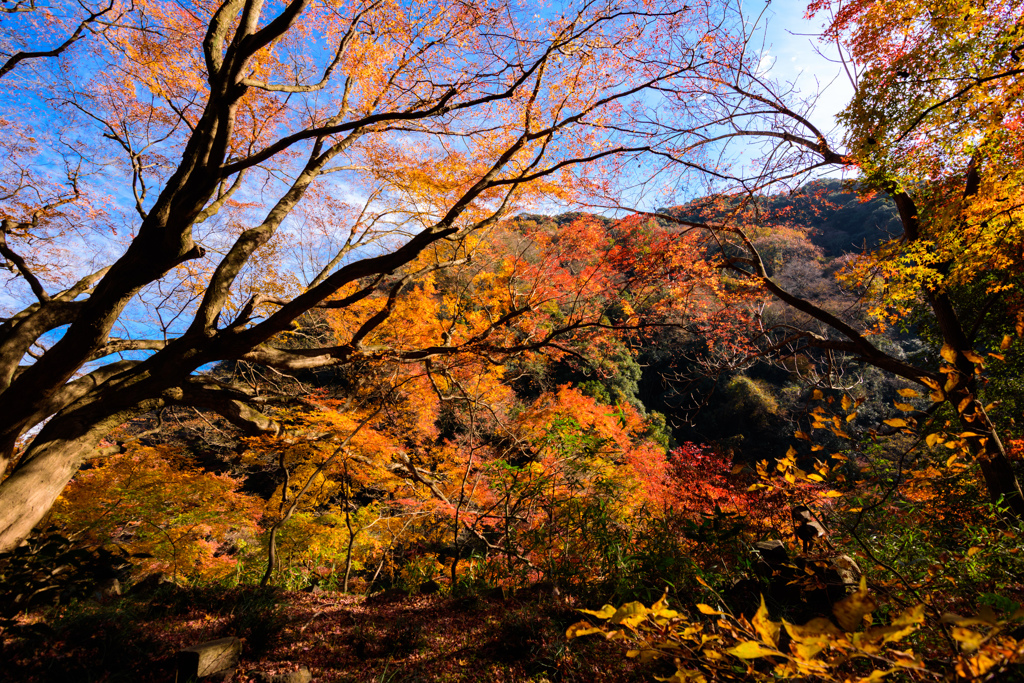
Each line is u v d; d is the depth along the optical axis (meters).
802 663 0.84
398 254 5.75
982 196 6.55
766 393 21.00
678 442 21.62
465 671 2.40
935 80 5.53
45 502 4.97
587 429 5.50
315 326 10.70
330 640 2.93
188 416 9.47
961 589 2.16
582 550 3.98
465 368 8.48
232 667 2.53
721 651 1.07
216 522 7.47
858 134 5.75
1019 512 4.76
